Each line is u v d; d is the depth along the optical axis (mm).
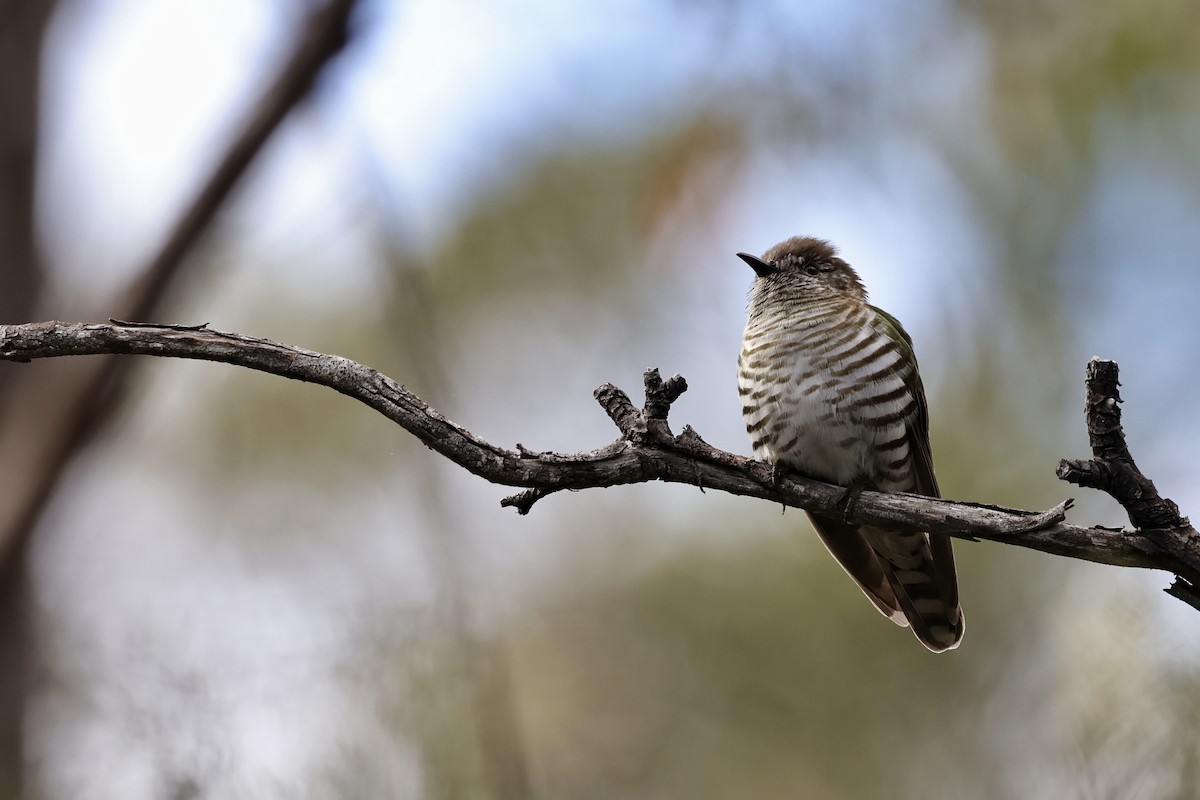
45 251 10914
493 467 6723
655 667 12336
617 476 7078
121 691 9102
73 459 7637
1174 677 8945
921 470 10672
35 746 9453
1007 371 13742
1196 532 6453
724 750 11984
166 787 8930
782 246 11289
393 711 9070
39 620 9820
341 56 7398
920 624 10328
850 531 10250
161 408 13102
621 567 12789
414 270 8758
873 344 10234
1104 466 6445
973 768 11422
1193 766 8688
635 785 11898
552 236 13195
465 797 8938
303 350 6602
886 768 11719
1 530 7418
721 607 12508
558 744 11953
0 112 10852
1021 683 11414
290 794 8914
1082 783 8953
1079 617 9672
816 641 12234
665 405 7203
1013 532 6891
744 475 7211
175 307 8375
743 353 10719
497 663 9195
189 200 7355
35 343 6359
